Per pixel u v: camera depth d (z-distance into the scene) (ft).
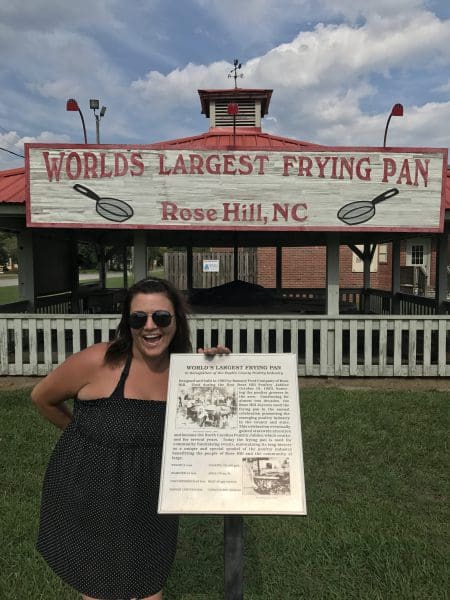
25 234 28.84
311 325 23.29
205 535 10.48
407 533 10.18
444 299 30.83
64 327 23.57
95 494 6.16
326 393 20.72
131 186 22.13
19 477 12.80
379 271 74.02
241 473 6.07
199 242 41.39
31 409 18.31
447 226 29.91
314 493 12.08
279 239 38.50
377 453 14.46
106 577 6.16
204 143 32.96
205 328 23.08
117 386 6.42
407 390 21.57
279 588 8.67
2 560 9.33
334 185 22.24
